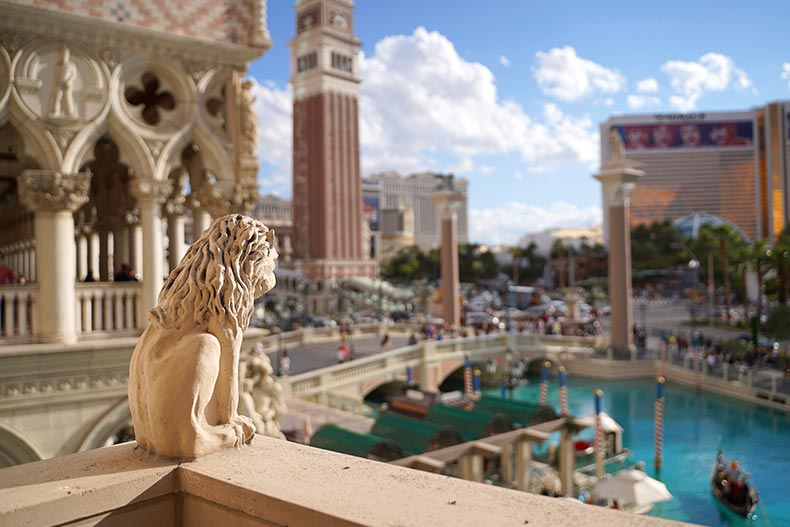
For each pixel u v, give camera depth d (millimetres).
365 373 37469
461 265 145625
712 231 101625
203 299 4203
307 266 114500
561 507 3039
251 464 3881
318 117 117562
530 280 149875
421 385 42844
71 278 11102
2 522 3135
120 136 11703
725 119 160625
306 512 3096
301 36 119750
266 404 11820
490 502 3131
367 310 84875
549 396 43969
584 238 151250
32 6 10508
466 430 22828
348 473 3658
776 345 48219
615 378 48562
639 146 167250
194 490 3717
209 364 4059
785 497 23406
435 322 61312
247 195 13016
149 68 12086
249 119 12992
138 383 4195
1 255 20141
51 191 10805
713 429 33469
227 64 12859
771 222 123938
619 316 50625
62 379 10555
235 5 12922
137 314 12023
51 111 10820
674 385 45312
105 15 11289
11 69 10508
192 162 14211
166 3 12008
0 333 10859
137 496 3635
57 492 3400
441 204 60938
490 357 48844
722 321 71500
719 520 21344
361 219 120938
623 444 31266
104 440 10922
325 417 28438
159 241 12188
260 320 58125
